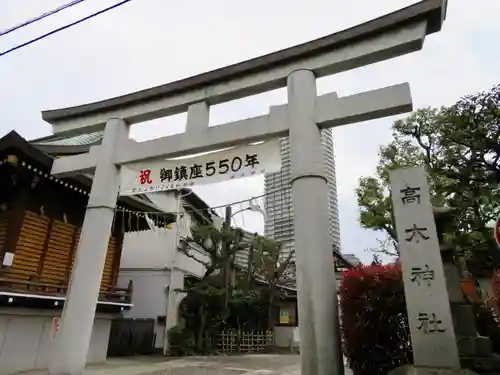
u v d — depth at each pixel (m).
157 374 12.60
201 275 26.12
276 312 27.89
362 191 15.14
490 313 8.13
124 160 8.85
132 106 9.47
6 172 12.23
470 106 9.67
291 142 7.07
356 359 6.99
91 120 9.87
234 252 22.16
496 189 10.05
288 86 7.64
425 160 12.27
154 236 23.05
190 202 25.28
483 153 9.73
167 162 8.67
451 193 10.91
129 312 21.44
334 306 5.92
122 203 15.42
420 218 5.98
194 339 20.34
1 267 11.52
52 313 13.37
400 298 6.90
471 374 4.90
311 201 6.46
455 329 6.59
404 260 5.86
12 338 12.10
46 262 13.30
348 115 6.88
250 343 23.66
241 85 8.23
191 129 8.35
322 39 7.56
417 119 12.54
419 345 5.35
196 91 8.73
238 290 23.44
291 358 19.20
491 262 10.58
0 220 12.66
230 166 7.94
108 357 17.25
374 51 7.16
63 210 14.22
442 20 7.00
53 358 7.34
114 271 16.42
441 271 5.59
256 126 7.62
